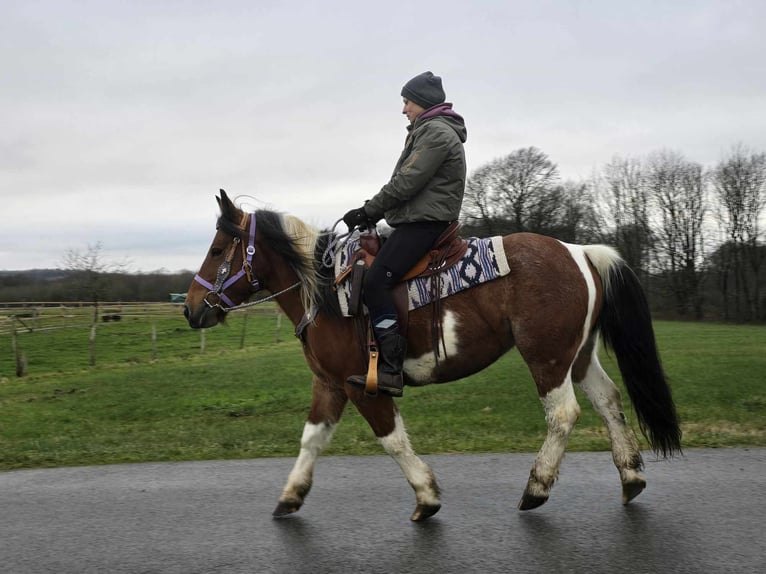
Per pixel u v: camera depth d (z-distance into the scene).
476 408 9.98
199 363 19.62
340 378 4.79
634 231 56.72
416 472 4.62
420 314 4.69
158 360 21.03
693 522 4.41
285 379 14.87
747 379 12.44
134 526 4.62
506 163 48.16
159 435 8.46
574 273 4.69
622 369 4.89
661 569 3.74
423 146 4.56
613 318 4.88
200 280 5.10
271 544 4.25
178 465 6.36
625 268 4.88
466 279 4.64
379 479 5.68
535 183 47.84
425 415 9.50
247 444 7.41
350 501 5.09
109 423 10.23
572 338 4.63
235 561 4.00
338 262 4.83
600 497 4.99
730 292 54.34
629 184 56.91
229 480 5.75
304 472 4.85
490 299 4.64
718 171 54.56
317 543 4.25
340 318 4.74
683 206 55.12
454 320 4.65
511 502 4.96
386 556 4.03
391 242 4.67
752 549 3.96
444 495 5.16
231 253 5.04
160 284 42.69
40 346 24.83
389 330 4.55
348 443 7.22
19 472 6.25
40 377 17.89
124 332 29.72
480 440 7.17
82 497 5.34
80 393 13.84
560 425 4.59
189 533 4.47
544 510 4.75
